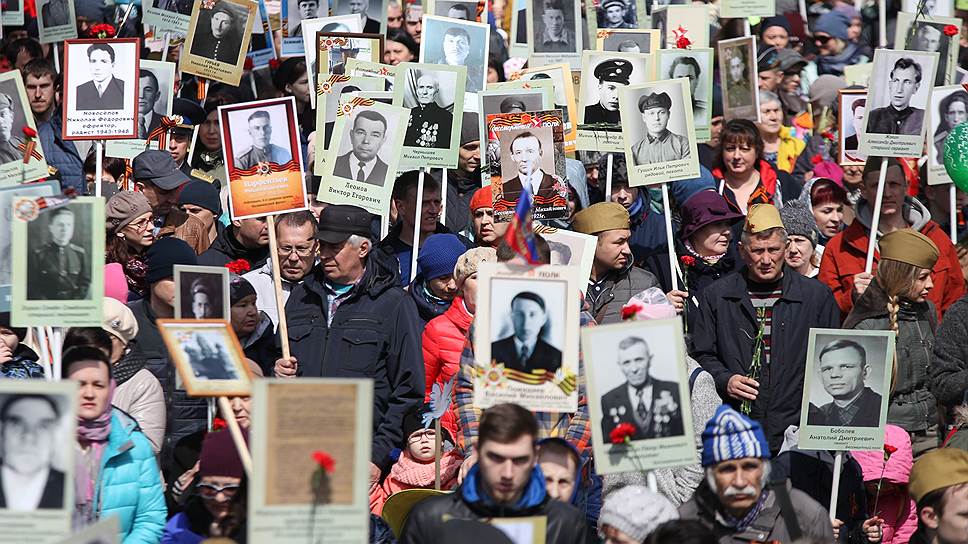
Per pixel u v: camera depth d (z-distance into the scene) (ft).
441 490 40.50
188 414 41.22
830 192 59.26
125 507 34.60
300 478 26.99
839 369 38.32
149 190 54.95
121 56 49.96
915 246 45.06
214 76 62.59
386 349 44.32
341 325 44.50
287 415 27.04
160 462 40.45
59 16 68.95
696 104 58.54
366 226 45.06
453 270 46.83
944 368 44.70
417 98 51.83
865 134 53.01
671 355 33.99
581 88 55.21
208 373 31.37
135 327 40.73
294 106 46.96
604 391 33.83
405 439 43.57
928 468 37.11
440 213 54.60
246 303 44.04
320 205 60.18
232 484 33.58
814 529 34.50
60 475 27.78
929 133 57.77
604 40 63.52
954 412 43.65
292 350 44.80
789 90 74.13
